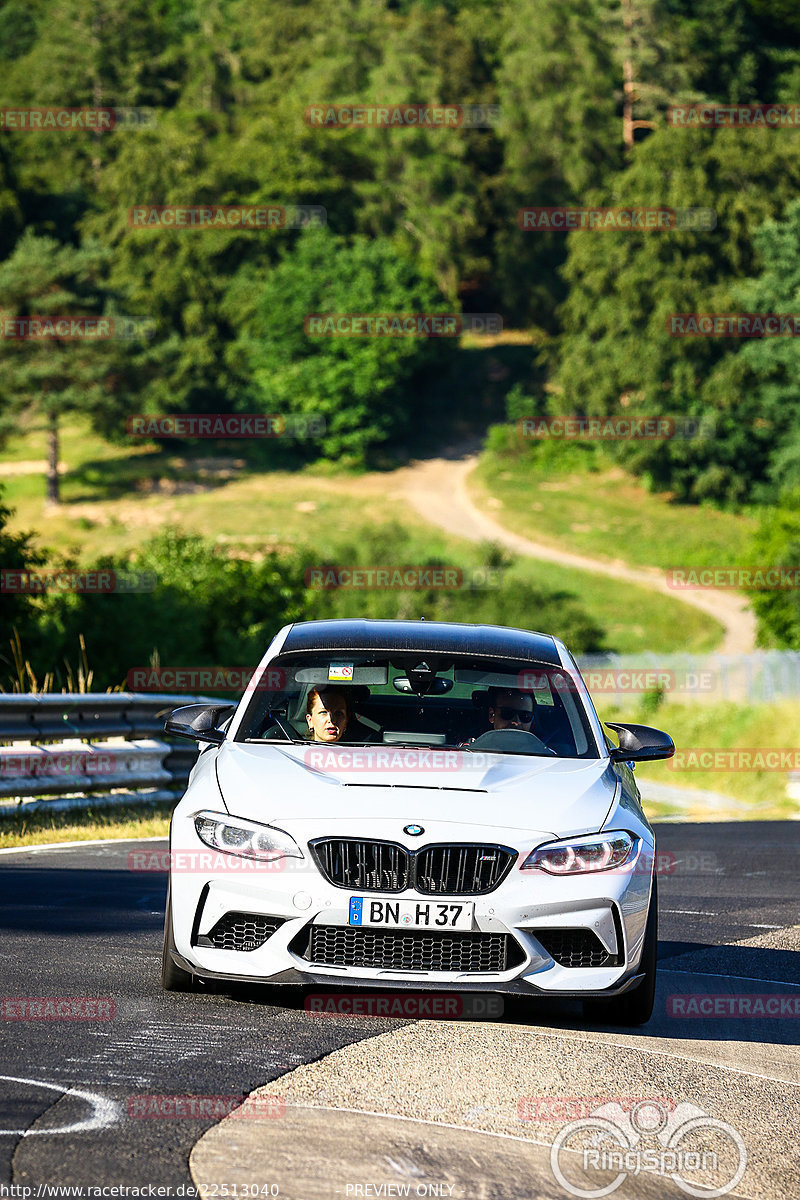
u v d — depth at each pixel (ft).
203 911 52.95
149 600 230.48
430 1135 39.96
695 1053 52.26
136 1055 46.16
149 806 135.74
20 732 121.08
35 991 55.42
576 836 53.06
